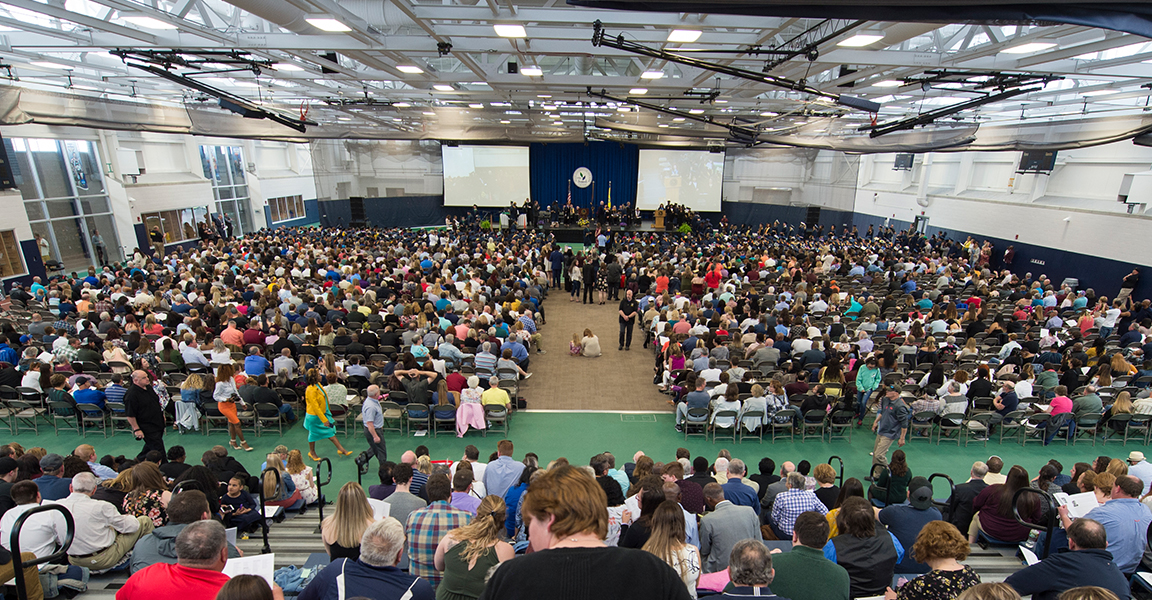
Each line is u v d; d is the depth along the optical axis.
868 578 4.16
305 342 12.42
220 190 32.44
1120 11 3.27
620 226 37.22
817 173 36.97
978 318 14.31
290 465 7.59
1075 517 5.45
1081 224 21.73
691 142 35.81
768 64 11.57
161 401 10.25
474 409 10.27
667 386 12.62
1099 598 2.34
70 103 17.00
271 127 23.89
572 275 21.75
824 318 14.66
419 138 30.11
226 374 9.73
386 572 3.43
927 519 5.45
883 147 21.17
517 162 39.34
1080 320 14.56
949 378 11.58
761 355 11.87
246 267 19.41
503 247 25.23
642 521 4.25
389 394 10.48
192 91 20.72
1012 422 10.12
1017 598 2.40
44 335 12.30
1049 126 17.88
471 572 3.32
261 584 2.49
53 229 22.11
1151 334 13.63
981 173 27.92
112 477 6.93
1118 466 5.89
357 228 36.44
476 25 10.55
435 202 41.56
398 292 16.98
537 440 10.57
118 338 11.90
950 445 10.48
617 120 26.56
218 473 6.95
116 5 8.77
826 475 6.46
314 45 11.42
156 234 26.11
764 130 26.44
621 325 15.75
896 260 23.56
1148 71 12.21
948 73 12.50
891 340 13.39
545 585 1.36
